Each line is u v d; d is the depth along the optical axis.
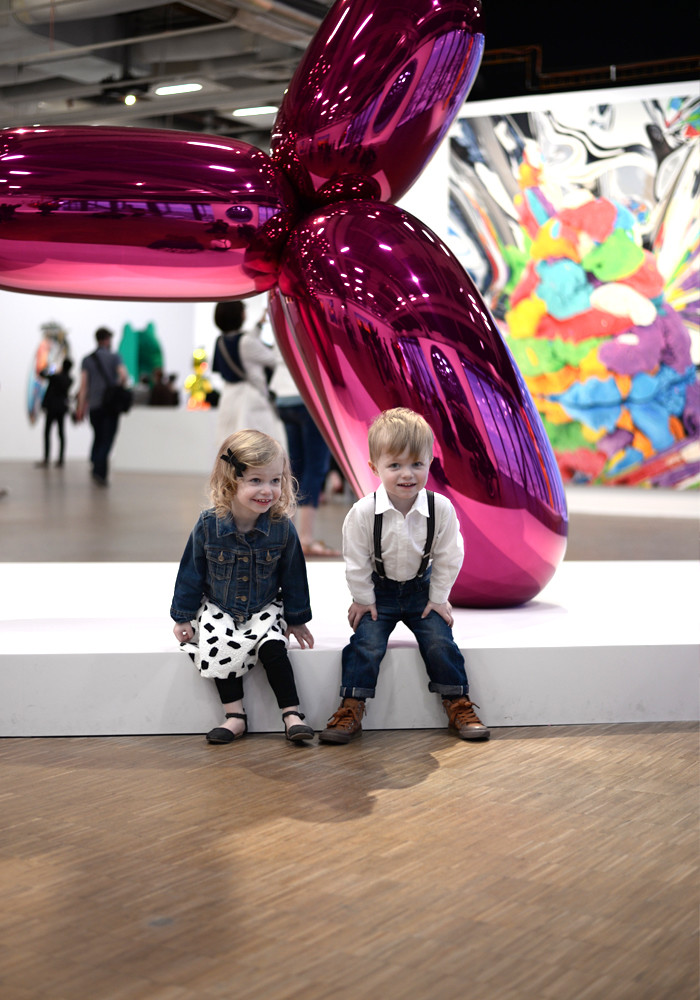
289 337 3.02
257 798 1.91
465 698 2.37
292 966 1.28
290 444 5.24
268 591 2.37
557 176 7.98
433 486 2.77
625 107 7.76
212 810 1.84
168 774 2.06
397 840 1.71
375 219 2.85
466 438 2.73
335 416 2.89
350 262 2.76
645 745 2.28
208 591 2.37
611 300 7.98
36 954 1.30
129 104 10.23
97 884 1.52
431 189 8.27
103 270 2.79
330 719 2.34
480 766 2.12
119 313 17.88
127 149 2.70
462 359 2.74
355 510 2.37
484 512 2.78
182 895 1.48
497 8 7.28
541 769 2.10
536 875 1.56
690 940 1.35
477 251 8.24
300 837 1.72
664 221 7.79
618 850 1.67
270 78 9.90
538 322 8.18
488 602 2.99
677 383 7.88
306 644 2.45
